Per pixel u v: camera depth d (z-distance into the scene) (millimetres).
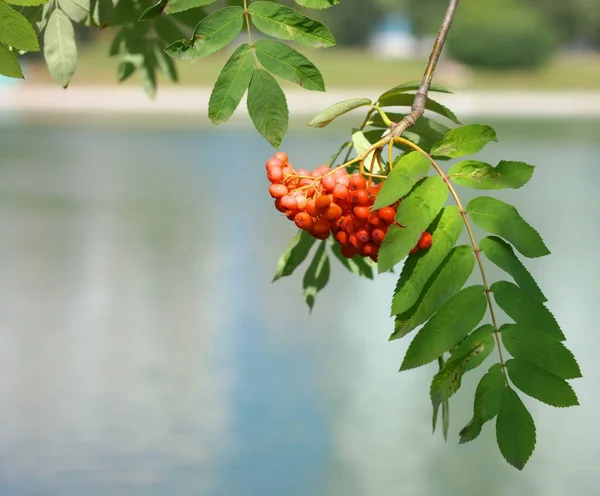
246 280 14250
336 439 8398
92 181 23953
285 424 8758
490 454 8234
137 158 29000
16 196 21391
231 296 13344
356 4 88438
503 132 35875
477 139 2041
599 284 13570
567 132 36312
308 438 8422
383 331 11797
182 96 52875
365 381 9953
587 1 85062
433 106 2420
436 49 2295
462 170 2012
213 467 7723
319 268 2992
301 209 2129
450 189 1988
